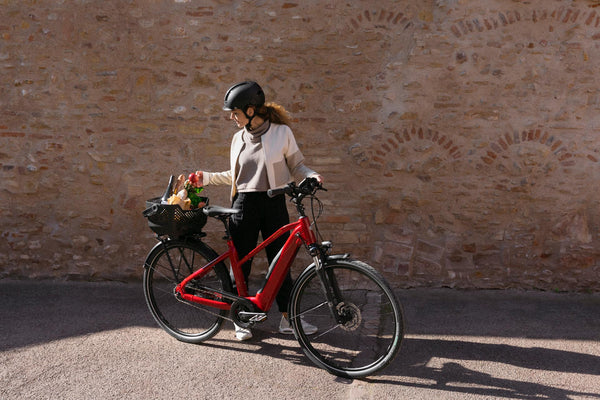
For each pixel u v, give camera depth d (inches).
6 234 174.4
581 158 153.7
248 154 118.5
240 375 108.7
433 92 157.5
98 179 170.9
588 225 155.6
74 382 105.1
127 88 166.7
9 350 119.6
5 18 167.2
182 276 128.2
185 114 165.9
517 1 151.3
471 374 108.2
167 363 114.0
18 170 172.4
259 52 161.8
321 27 159.0
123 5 163.6
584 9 148.9
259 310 114.3
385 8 156.7
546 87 153.0
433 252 162.9
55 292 161.8
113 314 143.6
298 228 111.2
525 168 156.2
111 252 172.9
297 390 102.7
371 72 159.2
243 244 122.0
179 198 120.7
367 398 99.4
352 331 112.9
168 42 163.9
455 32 154.6
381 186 162.7
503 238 159.6
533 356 116.2
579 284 157.8
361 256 165.9
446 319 138.6
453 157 158.9
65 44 166.6
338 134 162.2
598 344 122.1
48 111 169.5
